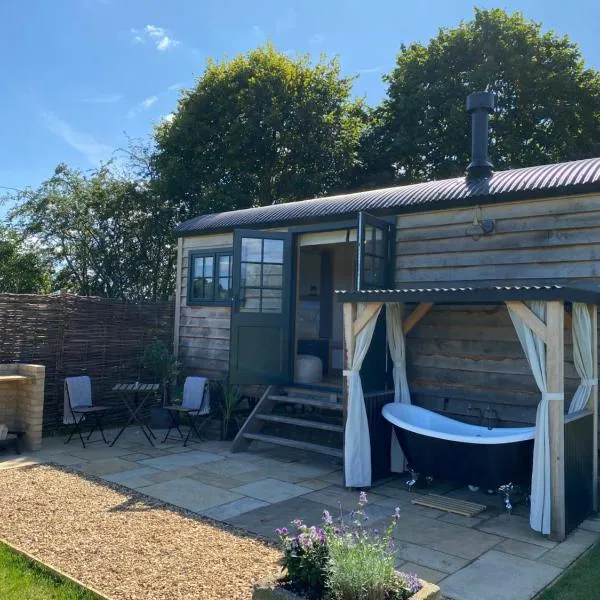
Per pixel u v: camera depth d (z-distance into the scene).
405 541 4.43
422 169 18.12
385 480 6.23
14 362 7.88
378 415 6.27
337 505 5.29
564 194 5.97
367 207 7.50
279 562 3.29
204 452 7.41
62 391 8.45
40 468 6.37
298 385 8.21
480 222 6.60
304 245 8.48
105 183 16.77
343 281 10.84
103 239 16.58
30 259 16.52
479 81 16.31
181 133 16.69
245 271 7.99
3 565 3.70
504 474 5.29
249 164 17.08
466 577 3.78
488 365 6.58
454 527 4.79
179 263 10.16
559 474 4.54
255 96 16.45
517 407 6.34
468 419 6.70
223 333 9.34
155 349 9.32
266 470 6.53
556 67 16.58
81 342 8.76
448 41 17.27
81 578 3.53
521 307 4.77
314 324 11.02
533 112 16.62
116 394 9.23
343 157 17.34
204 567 3.72
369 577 2.67
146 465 6.62
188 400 8.38
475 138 7.56
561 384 4.61
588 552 4.26
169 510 4.98
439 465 5.63
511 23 16.95
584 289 5.32
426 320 7.10
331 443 7.75
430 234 7.04
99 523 4.57
